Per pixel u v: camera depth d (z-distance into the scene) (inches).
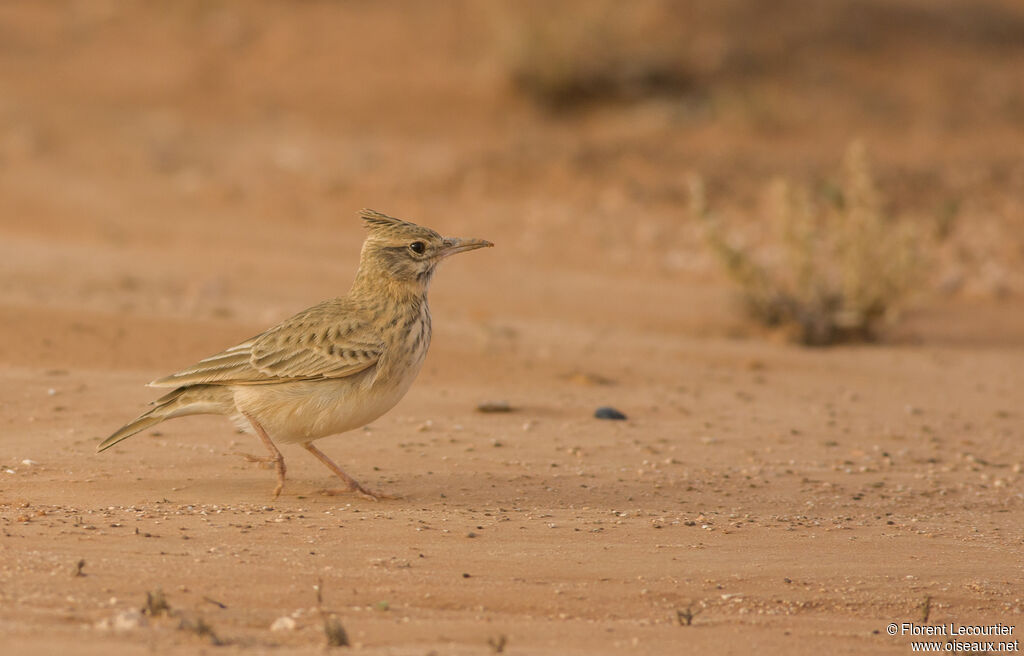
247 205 1184.8
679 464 499.5
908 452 542.6
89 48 1563.7
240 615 297.0
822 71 1521.9
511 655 274.2
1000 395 681.6
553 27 1449.3
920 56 1582.2
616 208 1190.9
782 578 357.7
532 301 925.2
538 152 1305.4
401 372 407.8
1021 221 1157.7
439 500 425.4
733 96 1438.2
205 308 779.4
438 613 309.9
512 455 496.4
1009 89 1517.0
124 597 303.4
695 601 334.0
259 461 408.2
